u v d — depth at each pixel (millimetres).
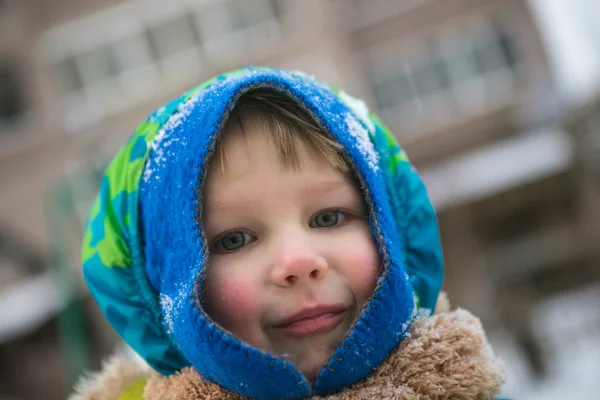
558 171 13445
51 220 6855
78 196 6914
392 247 1109
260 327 1075
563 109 13602
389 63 15930
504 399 1248
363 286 1096
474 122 15727
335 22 15297
